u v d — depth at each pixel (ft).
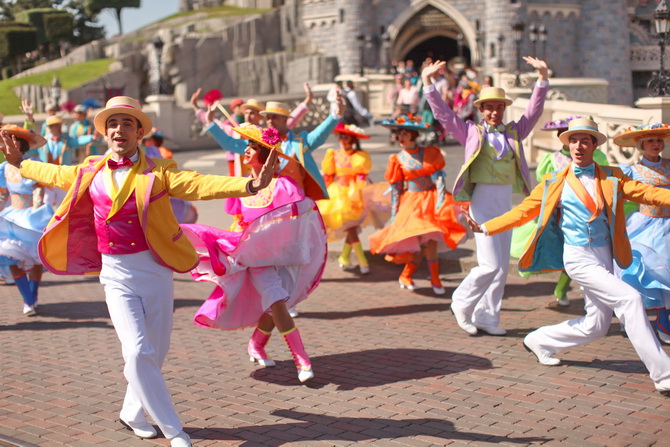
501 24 152.56
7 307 27.30
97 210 15.48
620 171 19.02
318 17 159.22
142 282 15.51
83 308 26.96
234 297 19.56
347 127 29.96
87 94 146.10
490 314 22.84
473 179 22.61
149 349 15.11
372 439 15.56
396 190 27.35
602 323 18.99
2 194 26.02
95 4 261.44
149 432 15.85
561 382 18.67
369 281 30.14
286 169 21.20
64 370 20.24
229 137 25.50
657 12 32.50
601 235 18.74
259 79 151.94
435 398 17.76
